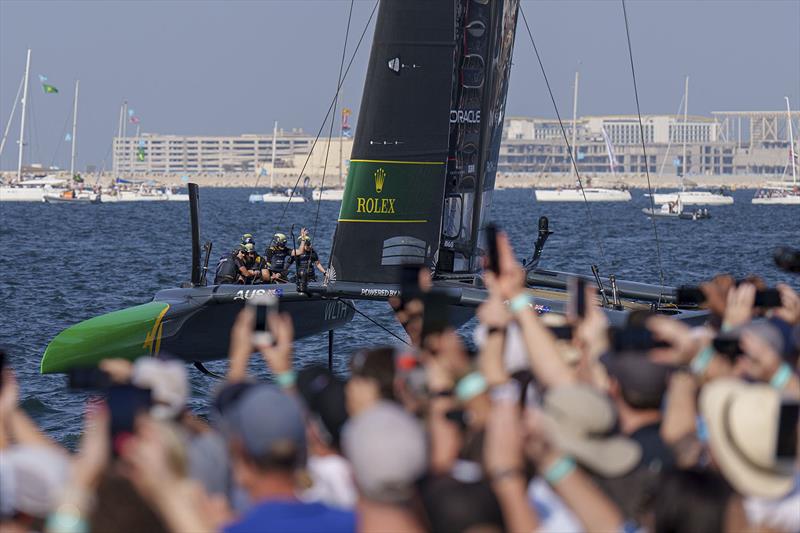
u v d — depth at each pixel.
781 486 14.50
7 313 94.75
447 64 49.22
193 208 50.91
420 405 17.56
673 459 16.62
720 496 14.09
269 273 61.09
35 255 170.50
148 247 195.62
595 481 15.45
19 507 14.19
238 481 16.89
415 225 49.53
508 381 17.97
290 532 13.46
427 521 13.35
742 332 18.38
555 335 20.69
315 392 18.00
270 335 19.77
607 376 17.70
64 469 14.55
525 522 13.98
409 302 19.81
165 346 50.12
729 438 14.58
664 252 190.25
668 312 45.75
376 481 13.16
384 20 48.81
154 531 12.70
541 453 14.51
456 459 16.72
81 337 47.81
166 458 12.87
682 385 17.23
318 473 17.11
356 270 49.22
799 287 117.12
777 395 14.73
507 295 18.02
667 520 14.18
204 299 49.22
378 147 49.25
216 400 16.78
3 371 16.70
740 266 160.50
